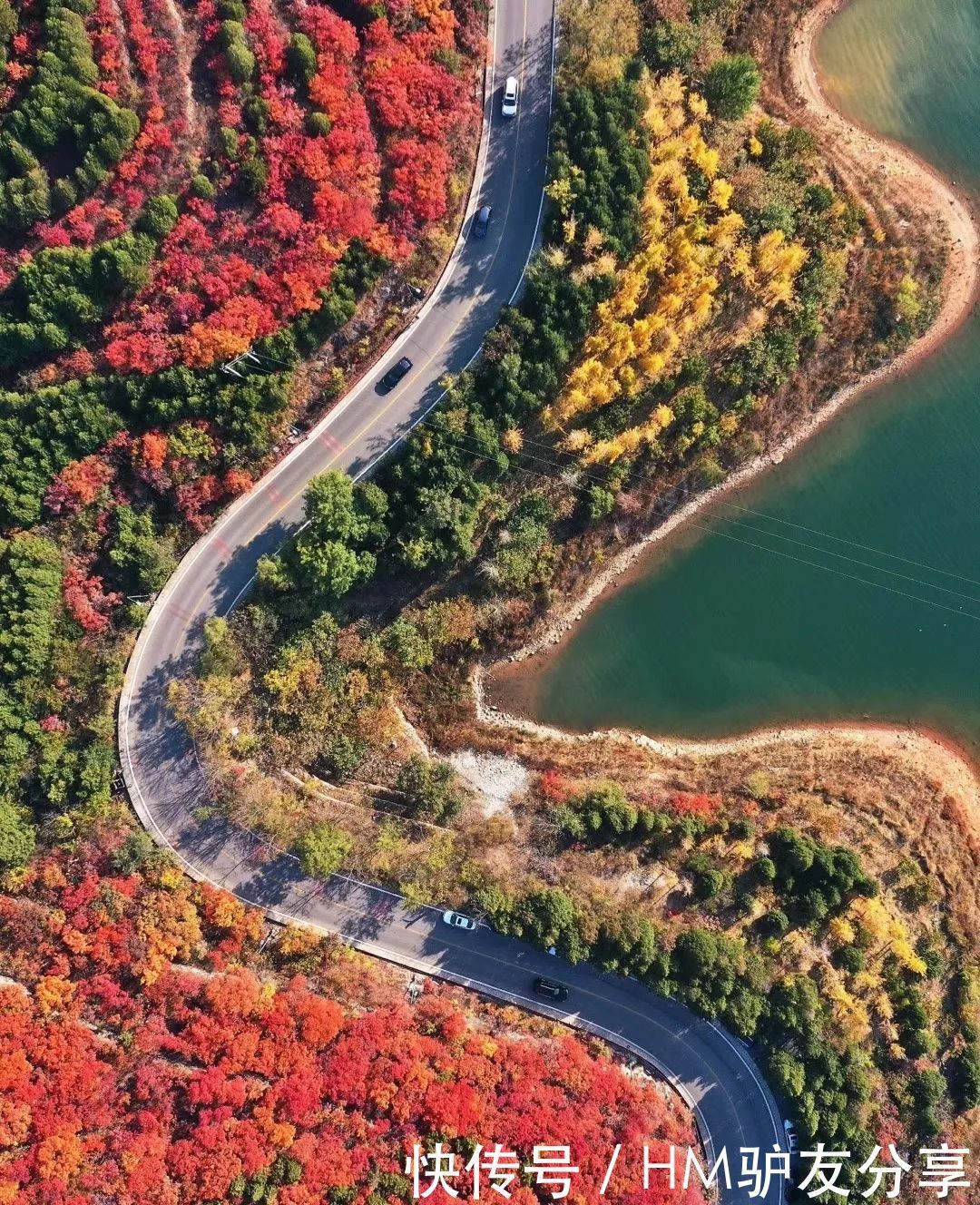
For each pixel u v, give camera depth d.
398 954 70.81
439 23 64.88
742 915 70.88
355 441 70.06
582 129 64.81
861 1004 69.75
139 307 62.78
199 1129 58.38
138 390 63.09
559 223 65.75
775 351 73.12
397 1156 59.56
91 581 66.69
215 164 62.97
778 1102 69.62
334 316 65.44
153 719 69.19
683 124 68.25
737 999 67.31
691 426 73.62
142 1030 62.06
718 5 70.88
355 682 71.62
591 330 68.44
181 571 69.69
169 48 61.88
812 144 72.81
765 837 73.19
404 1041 63.59
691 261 67.62
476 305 69.38
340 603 72.31
